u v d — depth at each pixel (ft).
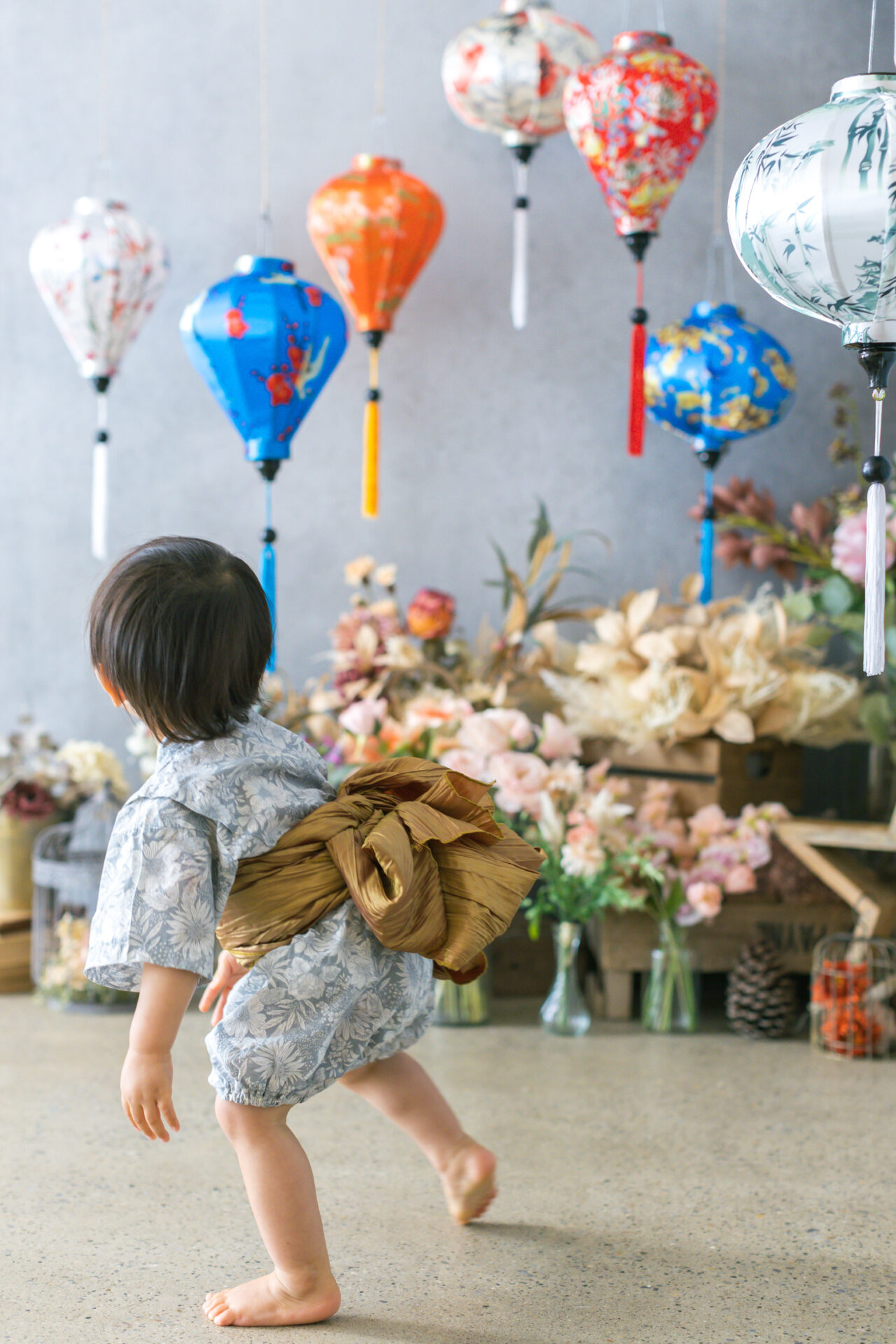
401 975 4.35
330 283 9.61
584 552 9.43
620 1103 6.30
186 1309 4.21
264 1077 4.02
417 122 9.49
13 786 8.66
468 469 9.49
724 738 7.84
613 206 7.92
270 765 4.29
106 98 9.71
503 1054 7.15
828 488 9.38
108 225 8.39
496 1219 4.93
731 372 8.18
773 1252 4.64
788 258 4.68
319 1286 4.11
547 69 8.18
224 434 9.68
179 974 3.97
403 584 9.52
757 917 7.79
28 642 9.86
